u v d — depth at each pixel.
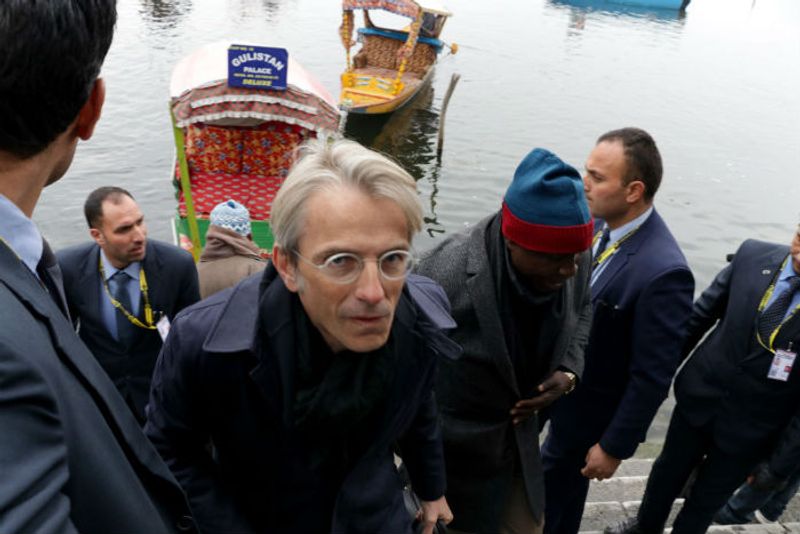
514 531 2.43
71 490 0.79
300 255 1.19
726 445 2.85
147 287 3.35
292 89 7.39
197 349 1.34
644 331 2.48
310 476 1.44
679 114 21.33
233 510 1.49
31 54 0.72
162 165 14.09
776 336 2.64
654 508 3.21
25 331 0.73
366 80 18.38
